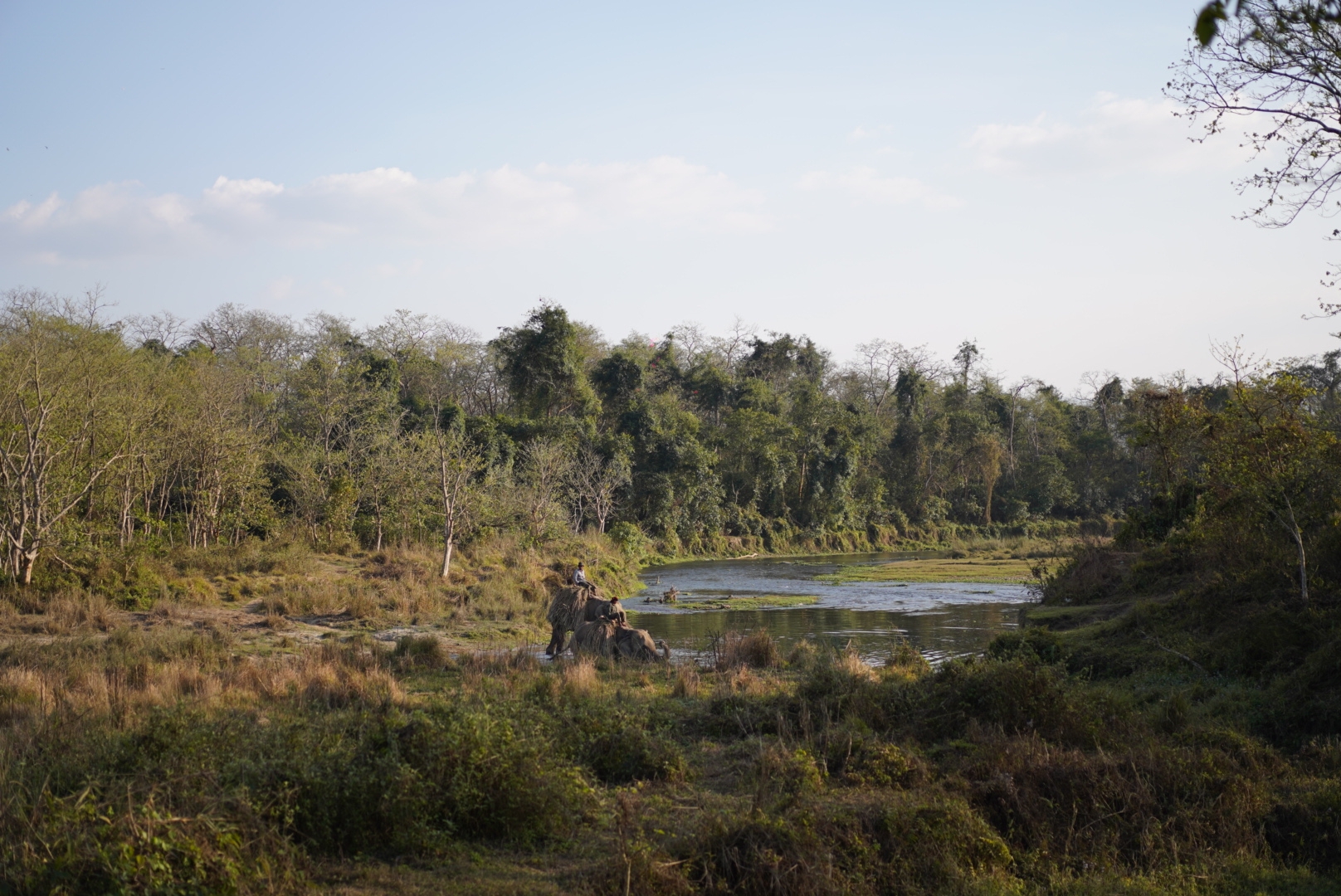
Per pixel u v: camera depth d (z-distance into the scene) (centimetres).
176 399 3033
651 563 5094
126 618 1944
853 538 6762
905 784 838
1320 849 757
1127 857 746
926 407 8581
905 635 2217
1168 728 1003
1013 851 733
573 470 4972
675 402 6694
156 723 788
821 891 619
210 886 553
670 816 758
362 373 4891
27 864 547
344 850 664
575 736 945
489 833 704
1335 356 2445
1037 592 2388
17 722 972
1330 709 1005
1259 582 1380
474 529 3431
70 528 2200
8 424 2225
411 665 1554
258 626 1988
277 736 797
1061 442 8150
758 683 1368
